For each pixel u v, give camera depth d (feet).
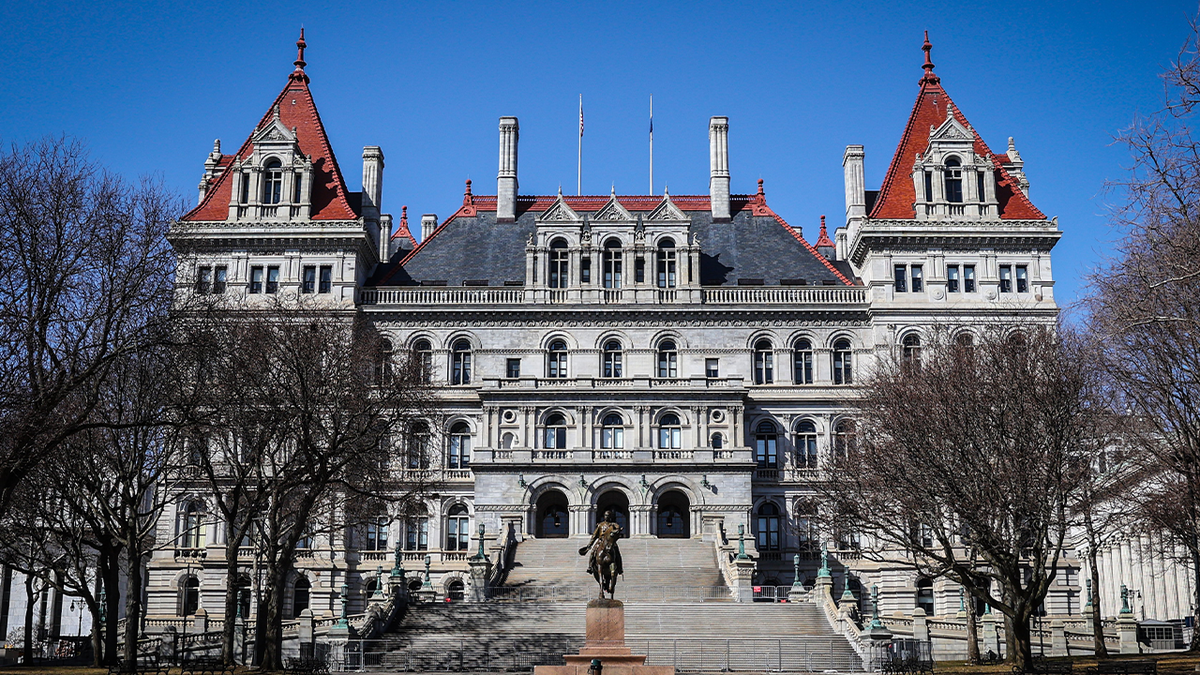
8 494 149.28
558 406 284.41
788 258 312.29
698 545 257.96
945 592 267.59
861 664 183.42
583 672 137.28
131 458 182.80
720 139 331.57
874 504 206.39
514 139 332.80
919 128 314.14
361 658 181.06
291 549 181.06
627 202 333.83
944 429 186.60
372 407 200.03
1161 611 301.02
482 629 201.05
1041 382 183.42
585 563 250.57
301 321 256.52
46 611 282.77
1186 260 119.24
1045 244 294.66
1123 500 195.52
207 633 222.28
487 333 297.53
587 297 298.76
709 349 296.71
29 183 146.51
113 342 152.35
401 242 382.01
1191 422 164.25
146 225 157.89
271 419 182.29
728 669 181.68
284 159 298.56
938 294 291.99
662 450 276.21
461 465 289.33
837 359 297.74
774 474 288.10
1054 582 274.36
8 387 141.49
